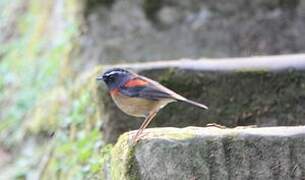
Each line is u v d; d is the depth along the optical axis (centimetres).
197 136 768
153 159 764
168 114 1146
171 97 846
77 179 1213
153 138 768
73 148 1333
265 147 766
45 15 2255
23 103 1902
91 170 1178
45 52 2067
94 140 1246
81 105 1405
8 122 1875
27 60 2134
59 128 1466
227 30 1909
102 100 1184
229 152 766
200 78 1150
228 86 1141
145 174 766
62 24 2050
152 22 1905
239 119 1136
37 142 1609
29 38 2269
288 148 767
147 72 1162
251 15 1914
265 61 1146
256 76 1131
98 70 1216
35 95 1891
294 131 782
